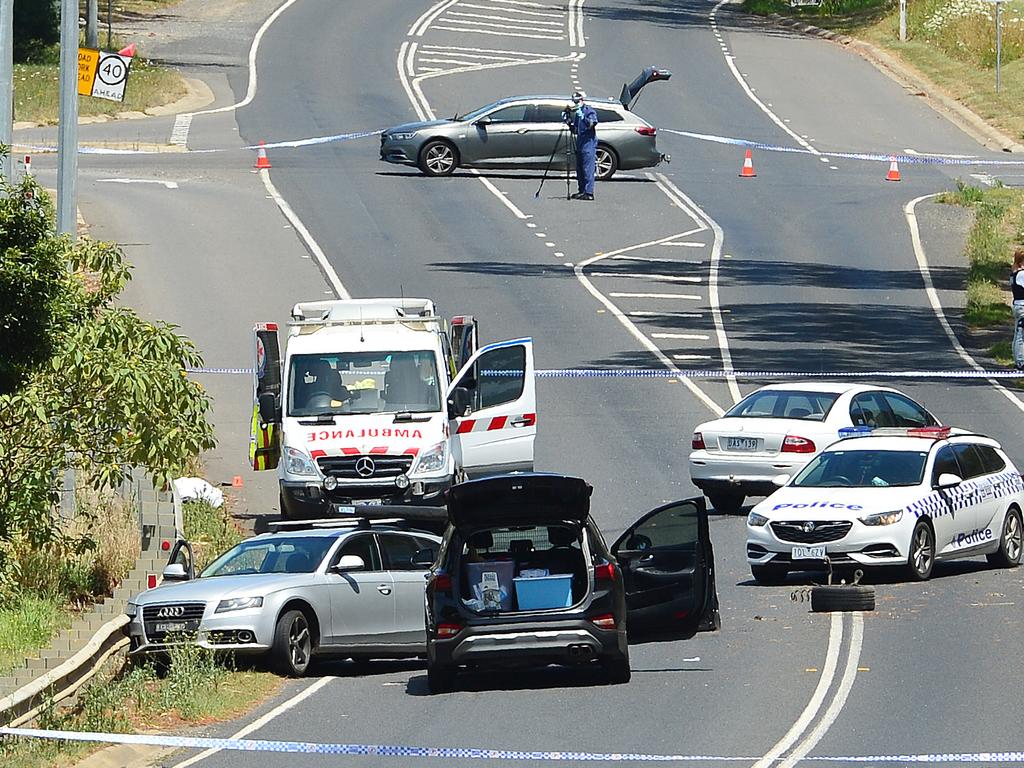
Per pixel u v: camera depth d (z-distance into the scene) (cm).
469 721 5556
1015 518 8400
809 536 7694
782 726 5238
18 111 19938
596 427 10925
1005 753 4784
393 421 8706
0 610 6744
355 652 6862
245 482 10088
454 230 16062
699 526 6738
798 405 9462
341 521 7306
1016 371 12481
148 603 6625
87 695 5941
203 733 5609
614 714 5531
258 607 6544
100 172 17550
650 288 14612
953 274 15662
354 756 5131
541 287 14350
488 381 8919
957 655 6191
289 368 8919
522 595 6009
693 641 6700
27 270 4838
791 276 15312
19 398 5684
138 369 6109
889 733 5088
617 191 18100
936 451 8112
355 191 17288
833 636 6606
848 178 19262
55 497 6378
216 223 15550
